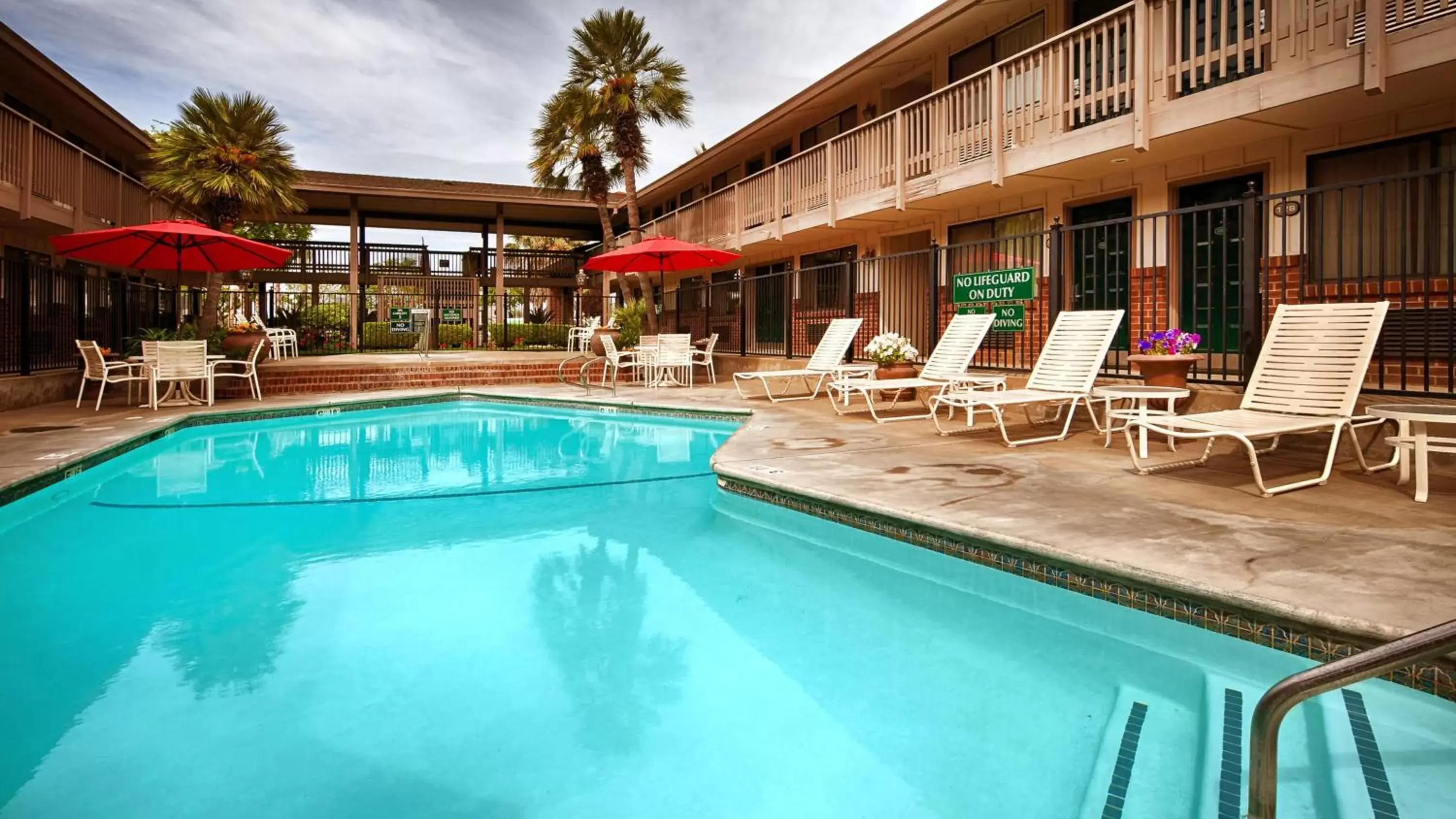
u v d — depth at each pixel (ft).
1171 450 18.65
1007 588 11.08
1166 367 21.12
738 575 12.49
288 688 8.46
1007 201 35.68
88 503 17.67
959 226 39.01
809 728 7.54
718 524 15.83
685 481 20.20
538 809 6.24
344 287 83.82
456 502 17.85
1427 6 19.40
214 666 9.05
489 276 88.38
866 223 41.96
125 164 59.93
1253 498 13.24
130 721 7.72
